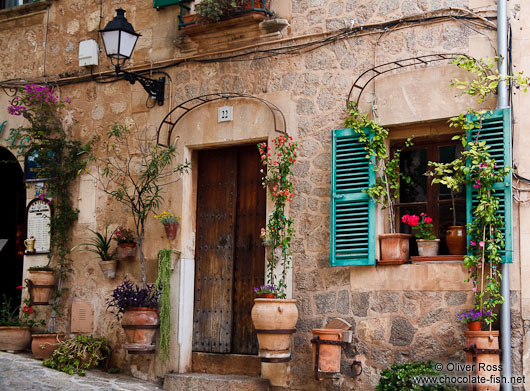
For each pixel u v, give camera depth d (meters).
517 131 6.15
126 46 7.45
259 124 7.35
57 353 7.65
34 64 9.01
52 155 8.54
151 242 7.89
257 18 7.34
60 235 8.39
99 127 8.45
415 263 6.44
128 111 8.27
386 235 6.54
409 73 6.60
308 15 7.26
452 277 6.23
